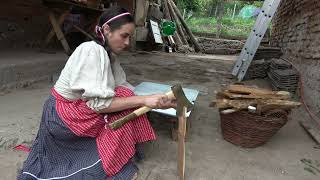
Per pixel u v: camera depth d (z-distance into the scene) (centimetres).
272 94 325
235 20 2162
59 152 231
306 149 325
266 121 292
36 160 230
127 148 235
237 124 305
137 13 1066
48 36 602
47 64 516
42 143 230
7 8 570
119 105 213
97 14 717
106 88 208
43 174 226
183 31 1480
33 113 348
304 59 551
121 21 212
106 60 215
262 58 743
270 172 271
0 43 568
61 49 673
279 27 880
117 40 218
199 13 2231
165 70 723
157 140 310
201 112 414
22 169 232
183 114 219
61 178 222
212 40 1545
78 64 208
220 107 302
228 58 1142
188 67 796
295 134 366
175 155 284
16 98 399
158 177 248
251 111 292
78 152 233
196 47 1415
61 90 221
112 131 226
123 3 1026
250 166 278
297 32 637
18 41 607
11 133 288
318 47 472
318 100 438
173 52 1265
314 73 475
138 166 260
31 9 626
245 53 611
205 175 257
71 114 219
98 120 225
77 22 747
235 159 288
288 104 296
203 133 343
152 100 212
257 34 596
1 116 329
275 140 341
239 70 625
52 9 579
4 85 425
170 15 1442
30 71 475
